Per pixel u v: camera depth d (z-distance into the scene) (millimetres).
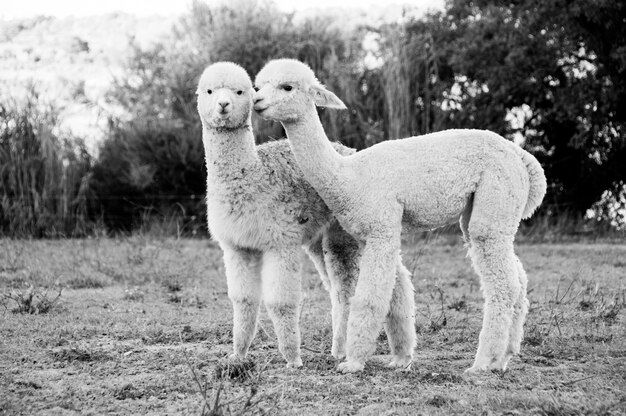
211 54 22219
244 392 6195
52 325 8906
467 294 11055
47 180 18391
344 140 19859
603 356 7395
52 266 13008
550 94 19109
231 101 6777
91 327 8836
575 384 6414
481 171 6902
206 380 6453
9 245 15523
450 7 21875
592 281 11750
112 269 12875
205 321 9242
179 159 19984
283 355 7047
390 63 20188
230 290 7039
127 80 23172
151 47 24906
